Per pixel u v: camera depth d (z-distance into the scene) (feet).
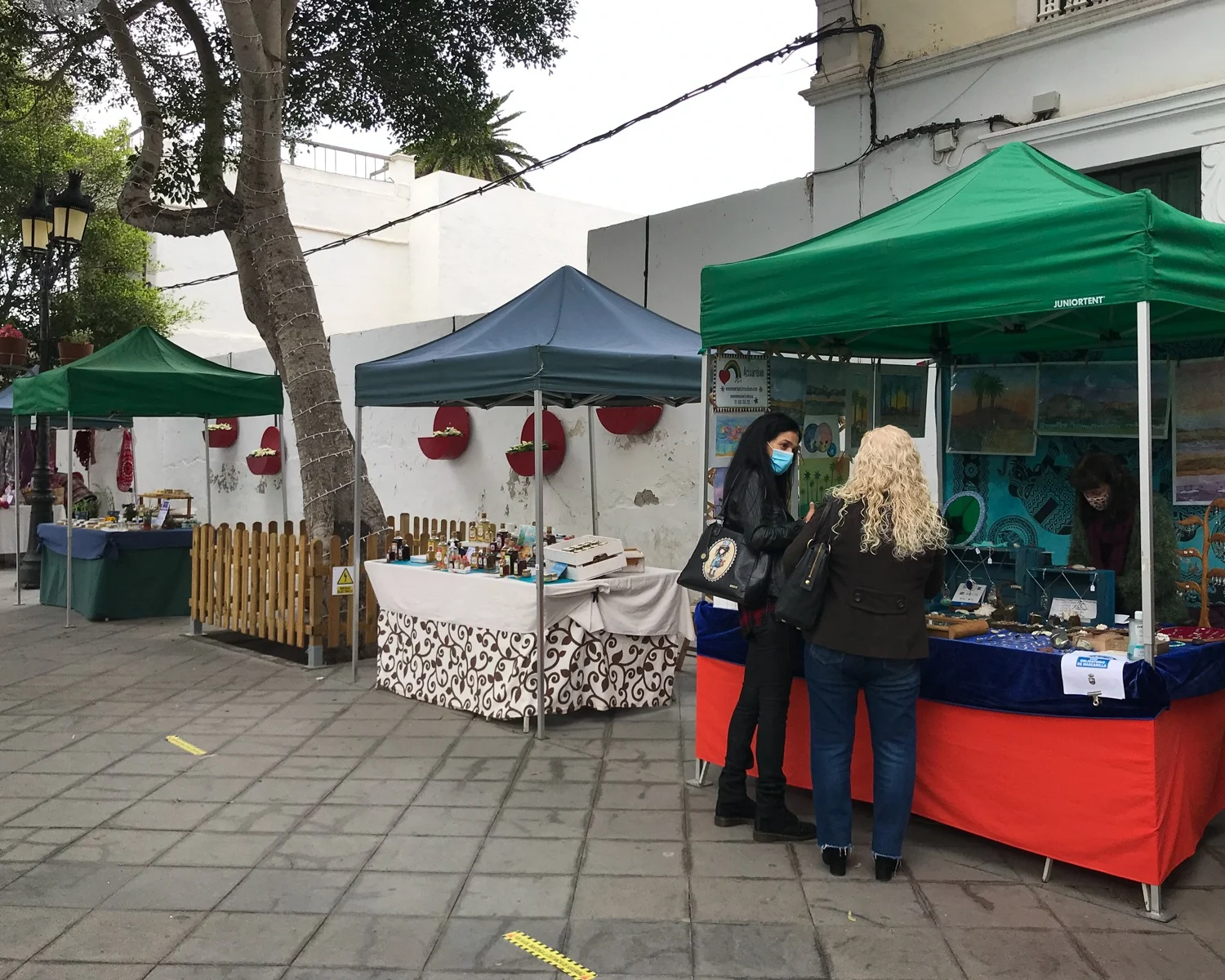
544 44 32.14
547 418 28.04
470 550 19.79
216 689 21.07
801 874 11.87
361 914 10.88
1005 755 11.66
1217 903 11.04
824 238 14.02
